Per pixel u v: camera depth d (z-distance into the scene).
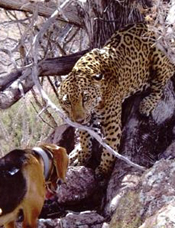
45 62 10.28
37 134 13.94
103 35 10.57
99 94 9.25
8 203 7.41
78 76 9.16
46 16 10.02
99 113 9.47
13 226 7.86
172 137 10.17
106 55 9.59
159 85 10.16
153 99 10.17
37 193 7.63
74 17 10.47
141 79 10.10
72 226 8.33
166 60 10.03
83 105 9.12
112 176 9.23
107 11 10.45
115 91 9.52
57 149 8.03
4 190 7.37
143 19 10.52
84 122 9.16
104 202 9.09
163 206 6.94
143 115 10.20
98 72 9.29
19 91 9.16
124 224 7.30
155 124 10.19
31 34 9.23
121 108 10.05
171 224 6.38
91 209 9.24
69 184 9.26
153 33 9.80
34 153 7.80
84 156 10.06
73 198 9.22
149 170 7.73
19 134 14.05
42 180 7.71
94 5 10.28
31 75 9.20
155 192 7.41
